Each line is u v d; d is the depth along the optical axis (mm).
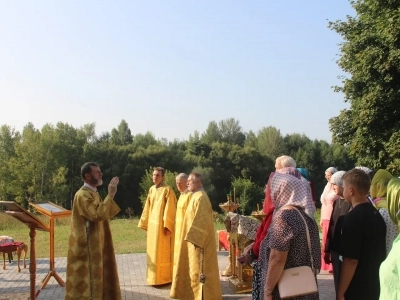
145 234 18156
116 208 6516
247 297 7934
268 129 78438
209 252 7406
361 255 4094
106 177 55094
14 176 52781
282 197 4016
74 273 6484
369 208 4207
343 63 24156
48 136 52469
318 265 3918
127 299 8055
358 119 23297
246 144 81688
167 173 44438
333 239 5062
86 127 70188
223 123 90750
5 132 58688
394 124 22875
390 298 2996
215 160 59906
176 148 72625
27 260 12547
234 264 8805
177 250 7934
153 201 9172
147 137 76688
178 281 7730
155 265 8867
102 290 6590
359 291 4074
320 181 64938
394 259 2992
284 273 3811
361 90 24359
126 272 10602
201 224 7305
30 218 7098
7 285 9430
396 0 22141
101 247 6664
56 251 14180
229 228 8422
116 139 80562
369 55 21938
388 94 22203
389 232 4641
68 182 56562
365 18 24172
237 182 43312
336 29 24953
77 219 6566
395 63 21375
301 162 65062
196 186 7625
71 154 56781
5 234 18625
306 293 3762
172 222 8930
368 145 23422
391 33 21141
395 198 3945
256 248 4789
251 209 41906
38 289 8898
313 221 3957
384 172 5062
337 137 25734
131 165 54812
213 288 7379
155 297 8164
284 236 3799
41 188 51875
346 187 4289
